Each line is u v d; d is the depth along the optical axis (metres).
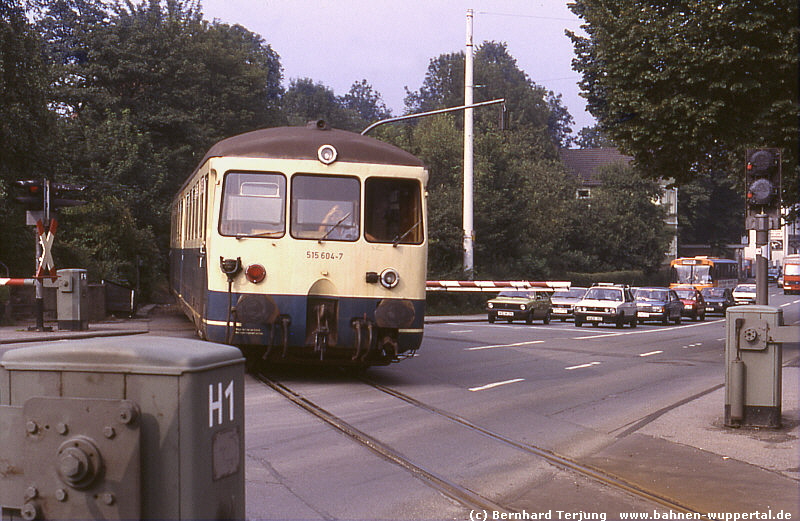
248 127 56.38
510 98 96.50
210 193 14.22
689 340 28.72
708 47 21.39
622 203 72.06
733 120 22.44
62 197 21.06
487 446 9.49
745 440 10.05
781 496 7.44
